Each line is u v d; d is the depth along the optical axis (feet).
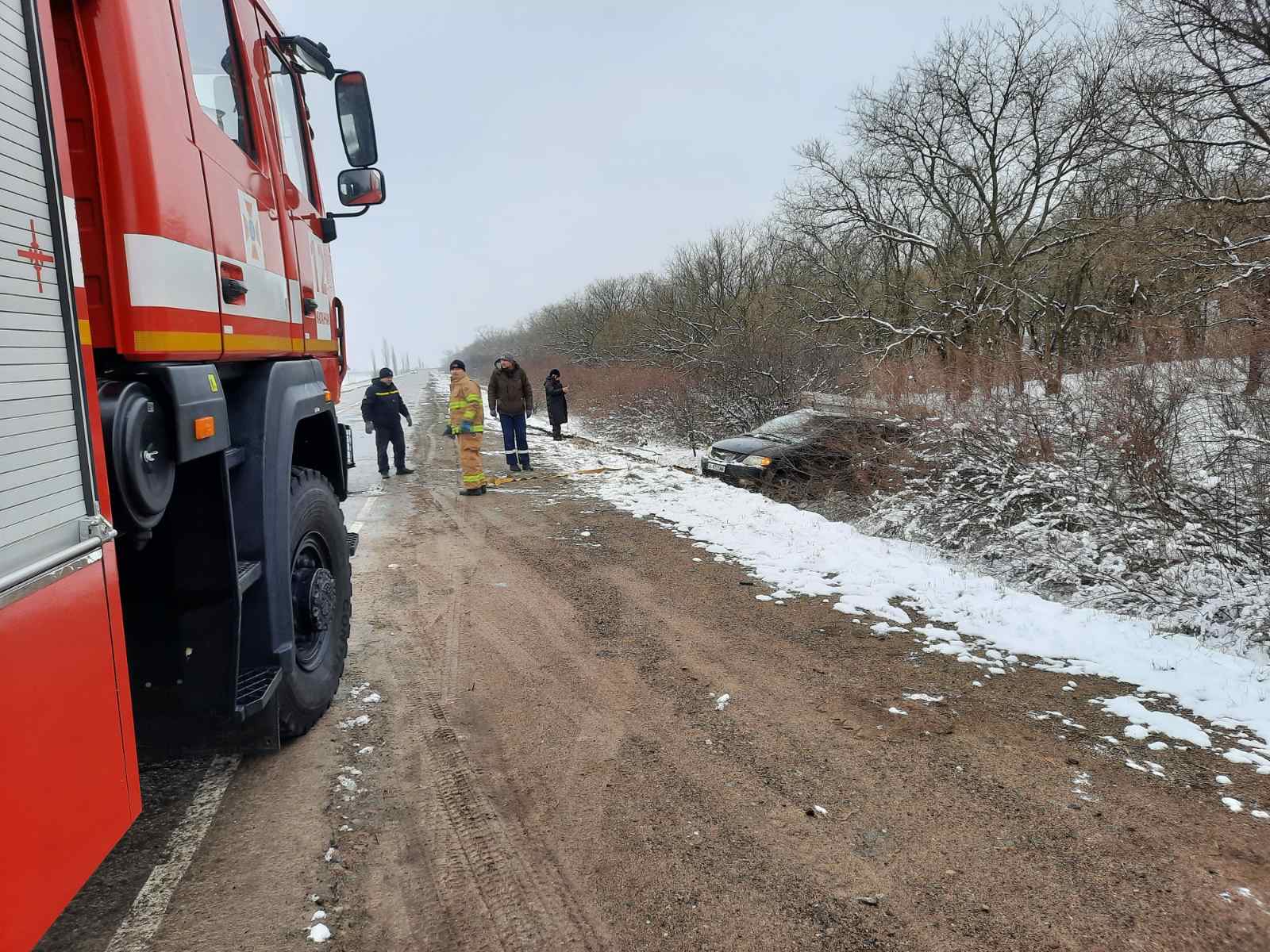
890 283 77.41
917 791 10.03
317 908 7.91
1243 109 42.45
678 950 7.30
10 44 4.84
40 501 4.84
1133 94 47.88
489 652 15.37
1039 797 9.81
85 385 5.50
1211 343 21.30
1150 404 20.44
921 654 14.97
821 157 71.72
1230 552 18.12
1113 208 54.90
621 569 21.52
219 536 8.48
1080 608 16.79
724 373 57.00
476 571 21.57
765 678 13.89
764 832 9.18
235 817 9.57
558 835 9.18
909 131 70.49
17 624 4.49
